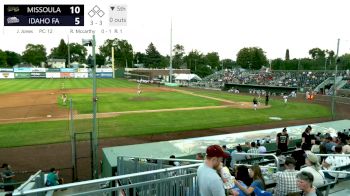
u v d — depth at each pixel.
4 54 149.88
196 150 15.44
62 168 16.36
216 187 3.89
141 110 35.56
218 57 171.50
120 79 99.94
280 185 6.62
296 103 47.00
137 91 58.38
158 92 58.56
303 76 73.06
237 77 84.62
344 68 85.06
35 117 30.42
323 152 12.02
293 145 18.42
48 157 18.56
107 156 14.15
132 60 164.25
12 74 91.94
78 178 15.77
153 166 8.81
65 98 42.03
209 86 79.12
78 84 72.19
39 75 95.38
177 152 15.00
